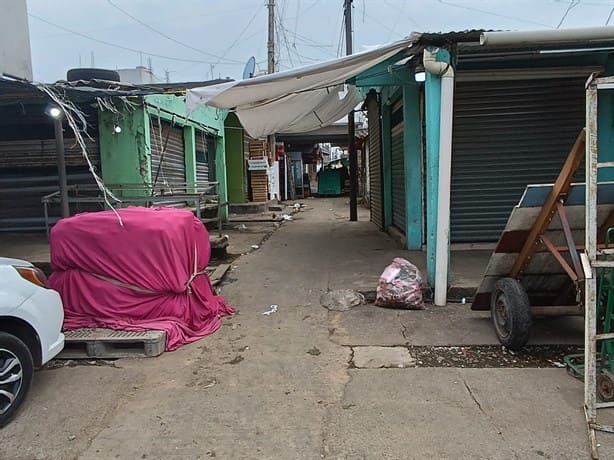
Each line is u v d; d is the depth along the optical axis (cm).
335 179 2862
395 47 554
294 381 395
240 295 647
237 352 459
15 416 344
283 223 1413
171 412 349
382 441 308
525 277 472
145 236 493
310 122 1049
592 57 735
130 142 882
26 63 612
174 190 1050
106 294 493
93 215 516
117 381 402
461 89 770
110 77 852
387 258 810
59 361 445
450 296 598
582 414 333
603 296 369
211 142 1405
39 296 369
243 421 336
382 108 1080
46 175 936
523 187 787
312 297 623
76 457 299
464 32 539
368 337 487
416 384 383
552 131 774
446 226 569
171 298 500
